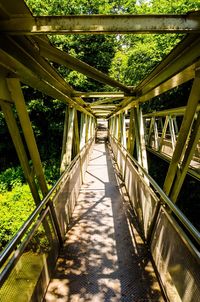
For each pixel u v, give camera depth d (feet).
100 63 47.93
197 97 6.09
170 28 5.09
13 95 6.44
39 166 8.38
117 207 15.58
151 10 30.35
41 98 42.27
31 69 6.63
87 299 7.84
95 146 50.90
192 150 6.79
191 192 28.45
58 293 8.07
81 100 18.31
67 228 12.55
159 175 36.42
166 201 7.84
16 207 25.86
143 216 11.87
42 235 8.21
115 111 31.68
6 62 5.25
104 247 10.85
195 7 23.36
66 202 12.56
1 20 4.95
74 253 10.38
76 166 17.04
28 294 6.59
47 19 5.01
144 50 36.47
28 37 5.91
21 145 7.25
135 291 8.18
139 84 11.51
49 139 47.83
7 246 5.40
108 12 43.83
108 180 22.27
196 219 26.25
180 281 6.62
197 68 5.71
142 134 14.35
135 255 10.20
